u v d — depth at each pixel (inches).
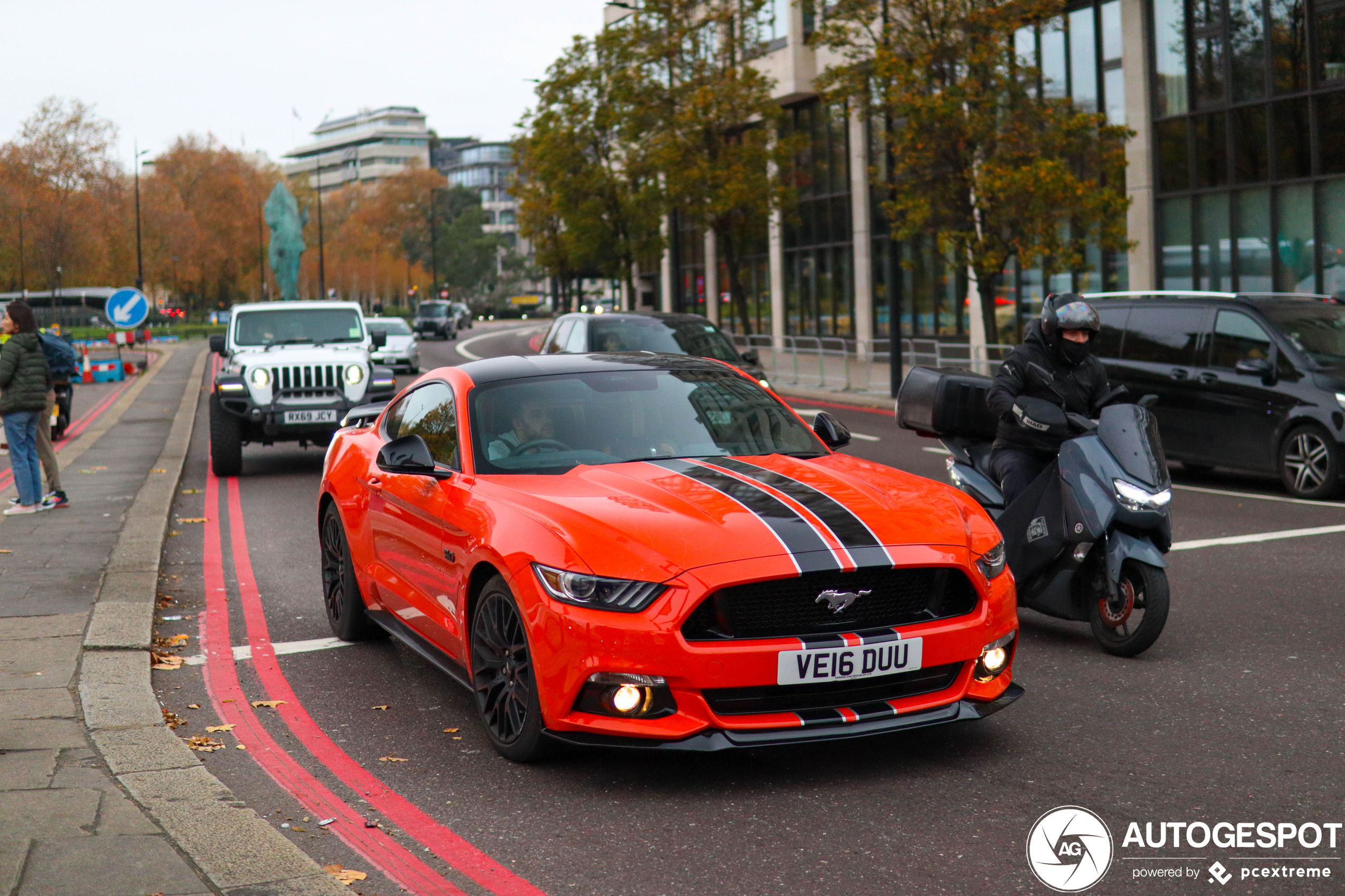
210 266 4197.8
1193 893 141.1
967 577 183.5
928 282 1314.0
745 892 142.7
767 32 1488.7
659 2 1282.0
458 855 155.3
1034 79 842.8
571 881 146.8
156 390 1223.5
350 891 138.5
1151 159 981.2
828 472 205.2
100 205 3026.6
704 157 1284.4
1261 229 897.5
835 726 174.1
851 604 176.1
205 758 195.9
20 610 289.4
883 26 848.9
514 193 1817.2
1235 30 903.1
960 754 191.9
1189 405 500.7
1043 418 251.6
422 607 223.5
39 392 456.4
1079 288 1069.1
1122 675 234.8
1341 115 834.2
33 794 169.0
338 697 231.8
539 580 178.4
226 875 142.3
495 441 217.2
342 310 648.4
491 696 197.0
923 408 292.7
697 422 224.7
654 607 169.9
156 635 279.7
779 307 1590.8
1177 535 386.3
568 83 1401.3
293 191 5649.6
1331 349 476.4
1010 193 775.1
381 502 243.1
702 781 181.5
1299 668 235.3
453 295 5767.7
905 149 844.6
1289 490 466.9
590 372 236.4
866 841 157.2
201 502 505.4
